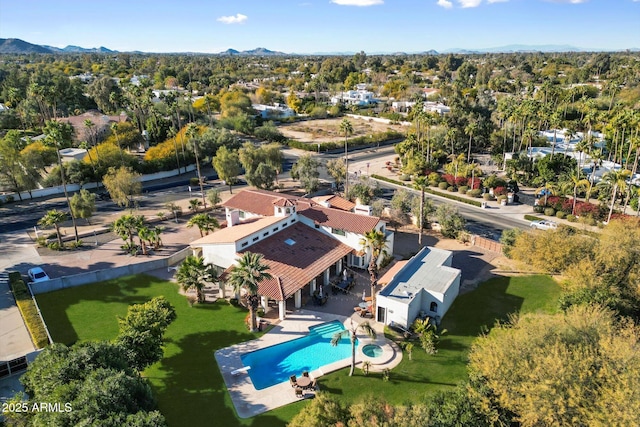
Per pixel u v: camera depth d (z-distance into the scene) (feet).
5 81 556.92
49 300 162.61
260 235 174.81
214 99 548.72
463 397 98.94
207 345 137.59
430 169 322.75
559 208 248.93
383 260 188.03
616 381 92.38
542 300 162.50
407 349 130.82
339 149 420.77
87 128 361.51
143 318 123.75
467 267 188.55
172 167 334.24
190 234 223.71
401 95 648.38
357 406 93.35
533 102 359.25
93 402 83.51
